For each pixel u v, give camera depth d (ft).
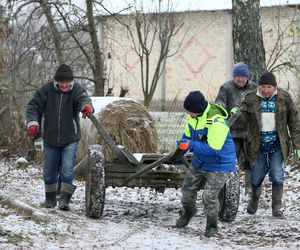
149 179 32.32
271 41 89.25
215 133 26.68
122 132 48.19
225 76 101.35
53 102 32.27
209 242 27.04
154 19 80.28
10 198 29.55
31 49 59.72
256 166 33.86
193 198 29.45
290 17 86.69
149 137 49.03
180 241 26.63
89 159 31.42
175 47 103.30
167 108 65.98
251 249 25.82
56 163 32.73
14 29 59.88
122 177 32.07
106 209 35.45
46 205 32.78
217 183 27.86
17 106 58.75
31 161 56.95
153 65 104.88
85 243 25.29
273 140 33.42
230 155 27.84
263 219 33.01
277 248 26.12
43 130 32.53
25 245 24.00
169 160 30.63
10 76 59.31
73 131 32.50
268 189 42.96
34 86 59.36
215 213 28.17
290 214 34.78
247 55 49.60
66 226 27.55
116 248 24.61
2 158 57.26
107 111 47.75
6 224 26.09
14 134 58.18
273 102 33.32
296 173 46.68
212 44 101.86
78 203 36.42
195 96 26.91
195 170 29.01
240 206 37.24
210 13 101.14
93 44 62.80
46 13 60.29
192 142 27.12
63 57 61.98
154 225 30.81
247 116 33.63
